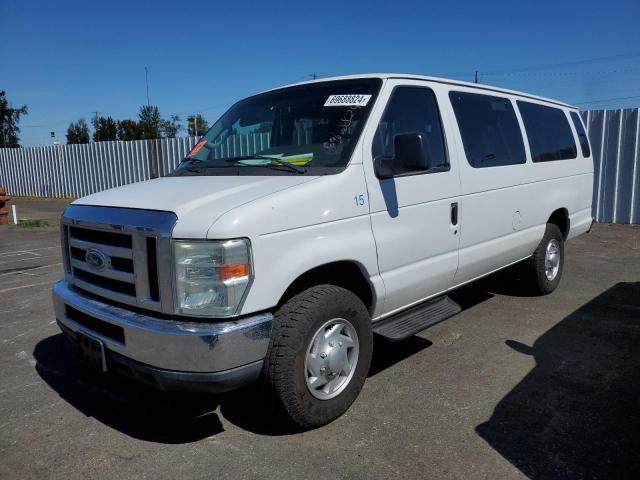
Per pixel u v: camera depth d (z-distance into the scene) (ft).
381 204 12.10
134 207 10.53
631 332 16.63
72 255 12.03
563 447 10.43
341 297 11.12
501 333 16.87
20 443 11.10
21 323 18.86
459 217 14.56
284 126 13.48
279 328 10.39
